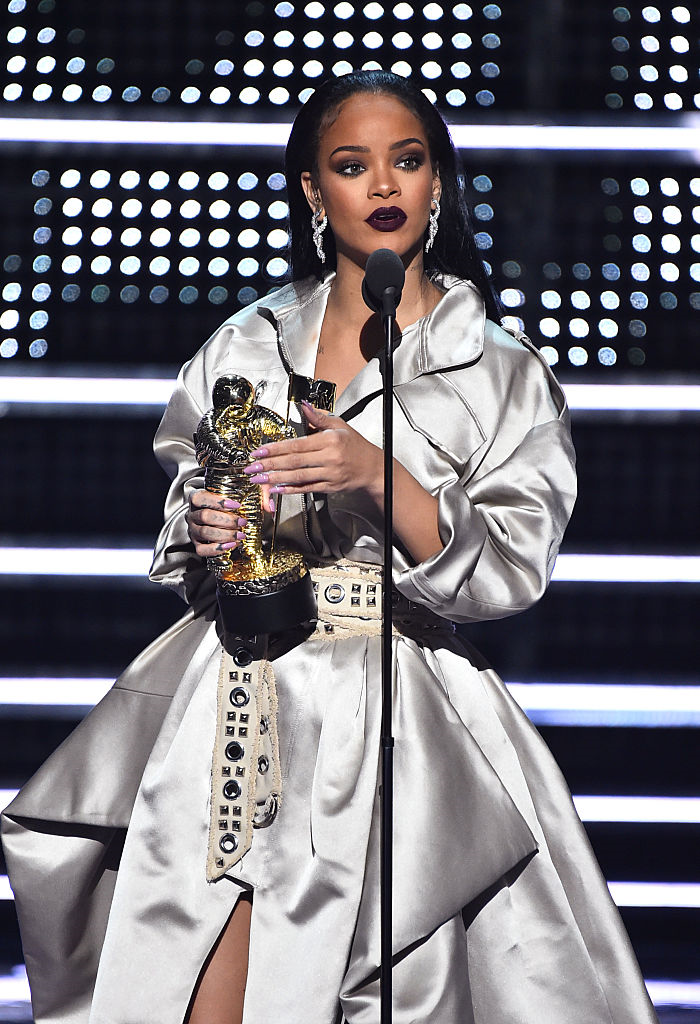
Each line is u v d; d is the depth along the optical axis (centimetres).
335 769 757
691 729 1545
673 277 1686
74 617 1639
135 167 1712
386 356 705
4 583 1588
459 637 838
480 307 839
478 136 1653
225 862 762
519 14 1708
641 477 1684
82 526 1688
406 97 824
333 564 798
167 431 878
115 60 1700
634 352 1667
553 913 787
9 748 1552
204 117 1670
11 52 1703
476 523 768
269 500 743
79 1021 855
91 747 838
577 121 1659
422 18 1717
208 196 1709
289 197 874
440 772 759
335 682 773
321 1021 738
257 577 752
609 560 1574
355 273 836
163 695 847
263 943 753
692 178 1720
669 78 1711
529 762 810
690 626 1630
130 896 784
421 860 741
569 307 1678
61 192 1703
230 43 1711
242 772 770
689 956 1407
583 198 1716
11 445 1686
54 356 1678
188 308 1695
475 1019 789
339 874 745
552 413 832
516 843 765
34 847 836
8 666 1620
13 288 1684
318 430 755
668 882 1470
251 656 784
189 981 768
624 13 1723
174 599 1644
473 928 791
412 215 813
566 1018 778
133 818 799
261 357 857
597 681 1582
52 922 838
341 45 1706
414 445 806
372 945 739
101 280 1692
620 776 1540
